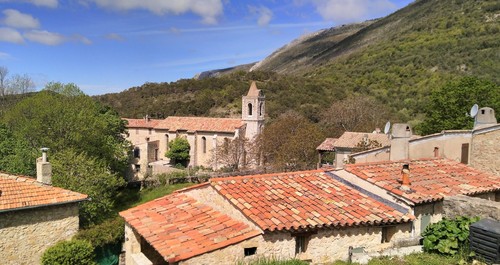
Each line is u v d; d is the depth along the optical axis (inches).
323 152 1716.3
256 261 387.2
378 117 2432.3
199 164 2358.5
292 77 4220.0
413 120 2394.2
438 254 402.6
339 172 556.1
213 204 489.4
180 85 4178.2
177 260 359.3
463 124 1517.0
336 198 487.2
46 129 1274.6
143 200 1508.4
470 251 374.3
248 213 423.5
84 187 986.7
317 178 546.9
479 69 2576.3
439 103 1673.2
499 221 389.4
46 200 726.5
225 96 3718.0
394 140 698.8
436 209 489.4
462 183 538.6
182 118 2524.6
